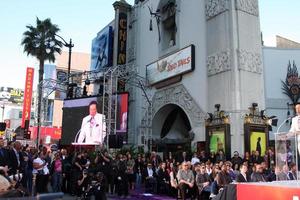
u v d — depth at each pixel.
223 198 5.10
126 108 22.50
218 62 18.38
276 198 4.29
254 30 18.67
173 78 21.59
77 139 24.33
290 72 22.89
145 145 23.31
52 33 30.42
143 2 25.80
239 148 16.78
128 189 15.13
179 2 21.91
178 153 18.78
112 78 23.61
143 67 24.89
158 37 23.41
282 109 22.34
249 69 17.95
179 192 13.46
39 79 29.83
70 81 26.80
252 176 12.23
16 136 27.45
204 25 19.72
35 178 12.80
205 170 13.65
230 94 17.47
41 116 26.34
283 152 6.34
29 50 30.09
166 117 23.66
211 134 17.91
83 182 12.30
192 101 20.00
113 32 28.94
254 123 16.97
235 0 18.28
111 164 14.92
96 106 23.81
